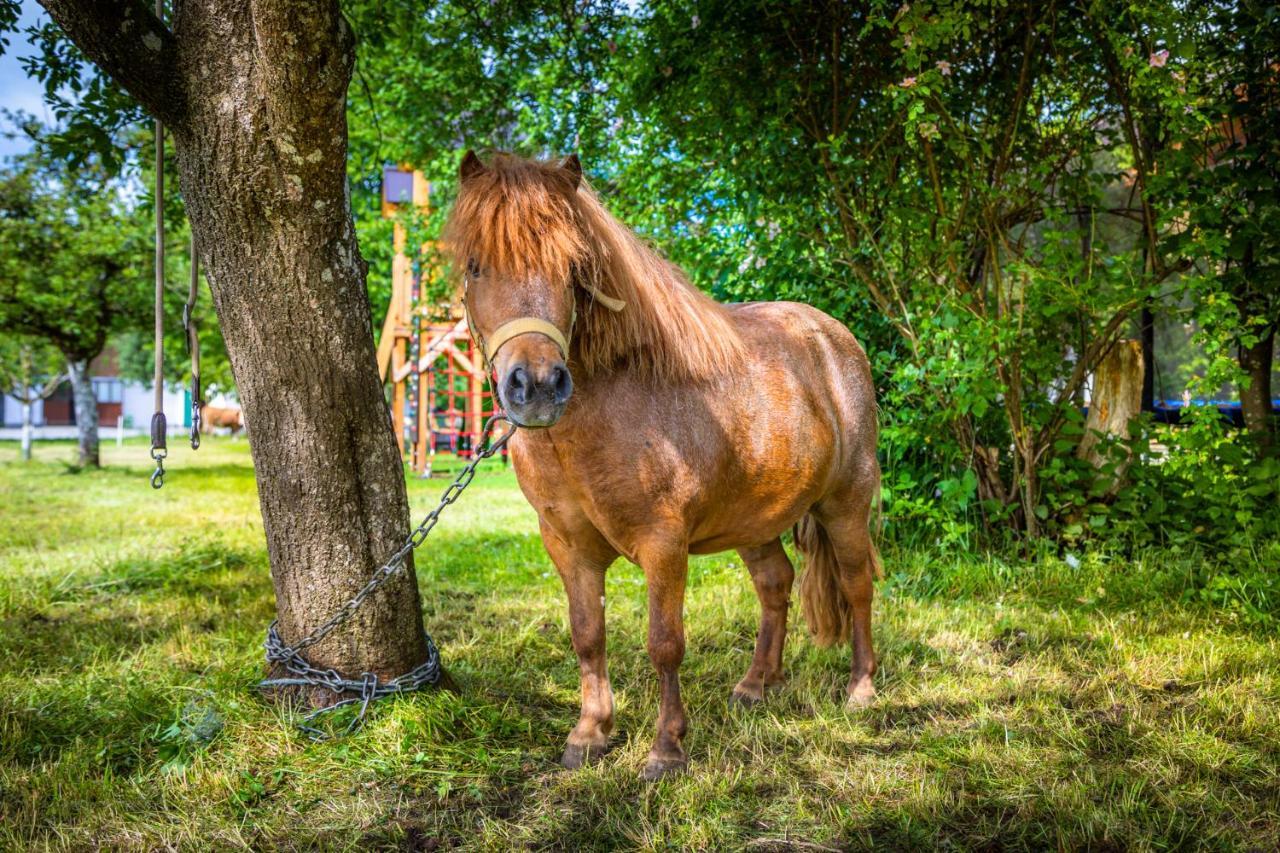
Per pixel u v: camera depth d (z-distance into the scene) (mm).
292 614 3043
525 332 2148
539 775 2691
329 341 2887
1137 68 4289
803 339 3189
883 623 4082
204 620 4469
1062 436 5160
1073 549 4980
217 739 2793
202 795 2531
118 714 3039
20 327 13016
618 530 2523
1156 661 3469
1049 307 4648
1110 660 3545
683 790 2533
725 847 2285
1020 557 5031
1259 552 4332
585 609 2768
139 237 12820
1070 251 4742
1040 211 5141
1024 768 2643
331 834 2373
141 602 4820
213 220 2762
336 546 2977
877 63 4930
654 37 5160
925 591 4559
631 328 2441
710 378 2656
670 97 5234
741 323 3037
